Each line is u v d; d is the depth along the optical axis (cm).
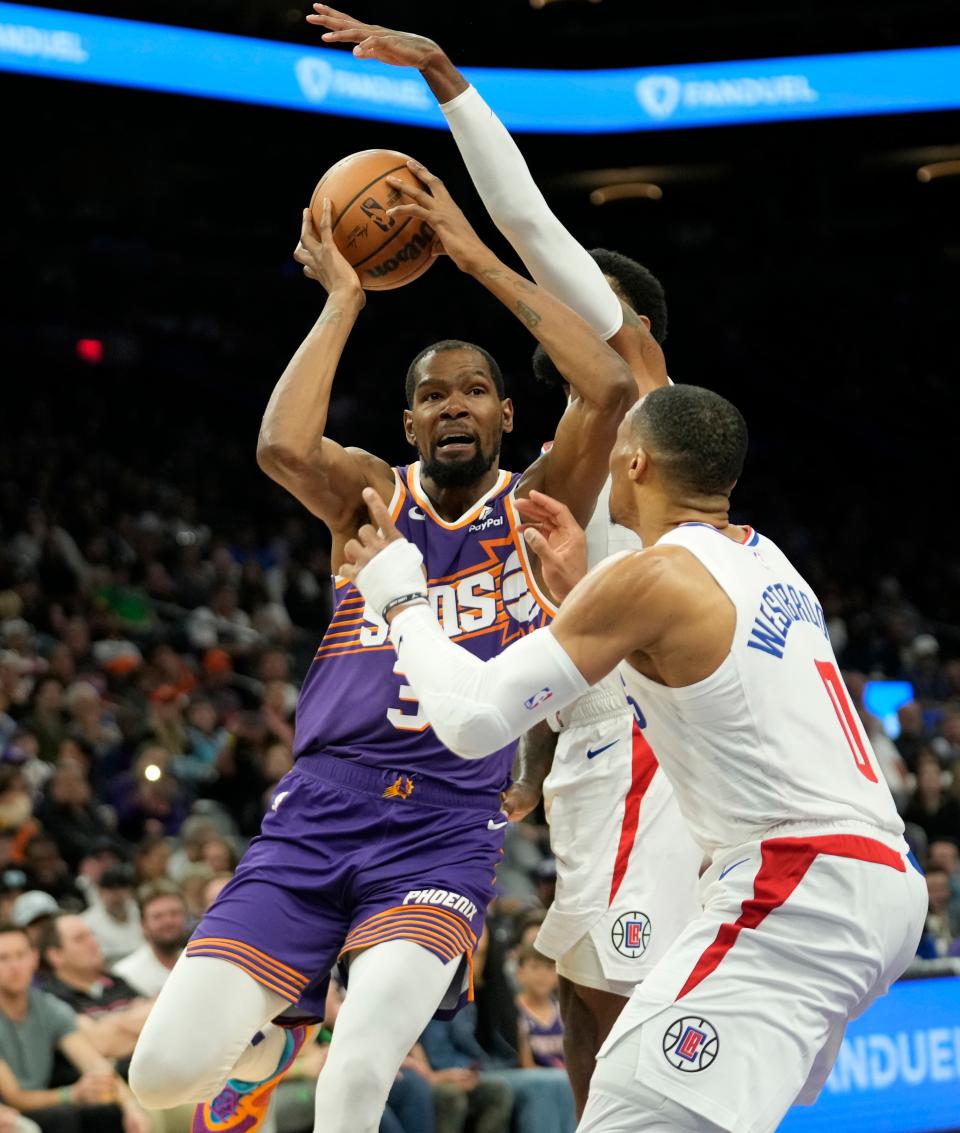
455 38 2483
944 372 3309
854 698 1550
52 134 2722
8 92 2431
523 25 2553
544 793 498
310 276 448
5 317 2845
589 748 481
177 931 795
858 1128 880
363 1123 389
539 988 845
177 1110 726
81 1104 706
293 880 430
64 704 1252
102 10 1973
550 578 416
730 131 2722
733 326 3378
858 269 3341
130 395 2794
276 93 2039
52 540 1689
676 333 3319
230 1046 412
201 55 1984
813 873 365
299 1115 748
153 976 789
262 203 3028
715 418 393
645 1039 362
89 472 2195
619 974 468
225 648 1564
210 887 859
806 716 375
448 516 453
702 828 386
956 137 2722
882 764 1484
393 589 390
